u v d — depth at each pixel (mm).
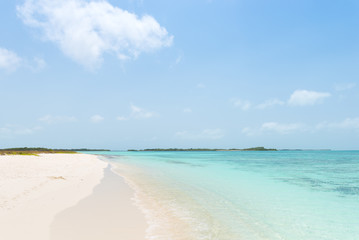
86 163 36188
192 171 28484
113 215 9211
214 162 50688
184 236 7449
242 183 18922
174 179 20656
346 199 13484
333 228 8578
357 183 19594
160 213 9844
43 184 14281
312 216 10031
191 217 9469
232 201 12492
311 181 20641
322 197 13961
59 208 9625
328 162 51969
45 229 7309
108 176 21125
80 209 9711
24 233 6871
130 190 14555
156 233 7590
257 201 12656
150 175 23391
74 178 18016
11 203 9727
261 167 36406
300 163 48281
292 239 7496
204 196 13531
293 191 15734
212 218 9438
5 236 6566
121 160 55438
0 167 21016
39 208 9406
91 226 7859
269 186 17609
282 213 10414
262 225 8781
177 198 12797
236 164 43750
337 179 22094
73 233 7133
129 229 7793
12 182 13953
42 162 30969
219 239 7305
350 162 51938
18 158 35594
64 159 43344
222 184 18250
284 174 26125
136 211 9938
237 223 8922
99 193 13133
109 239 6887
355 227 8688
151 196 13117
